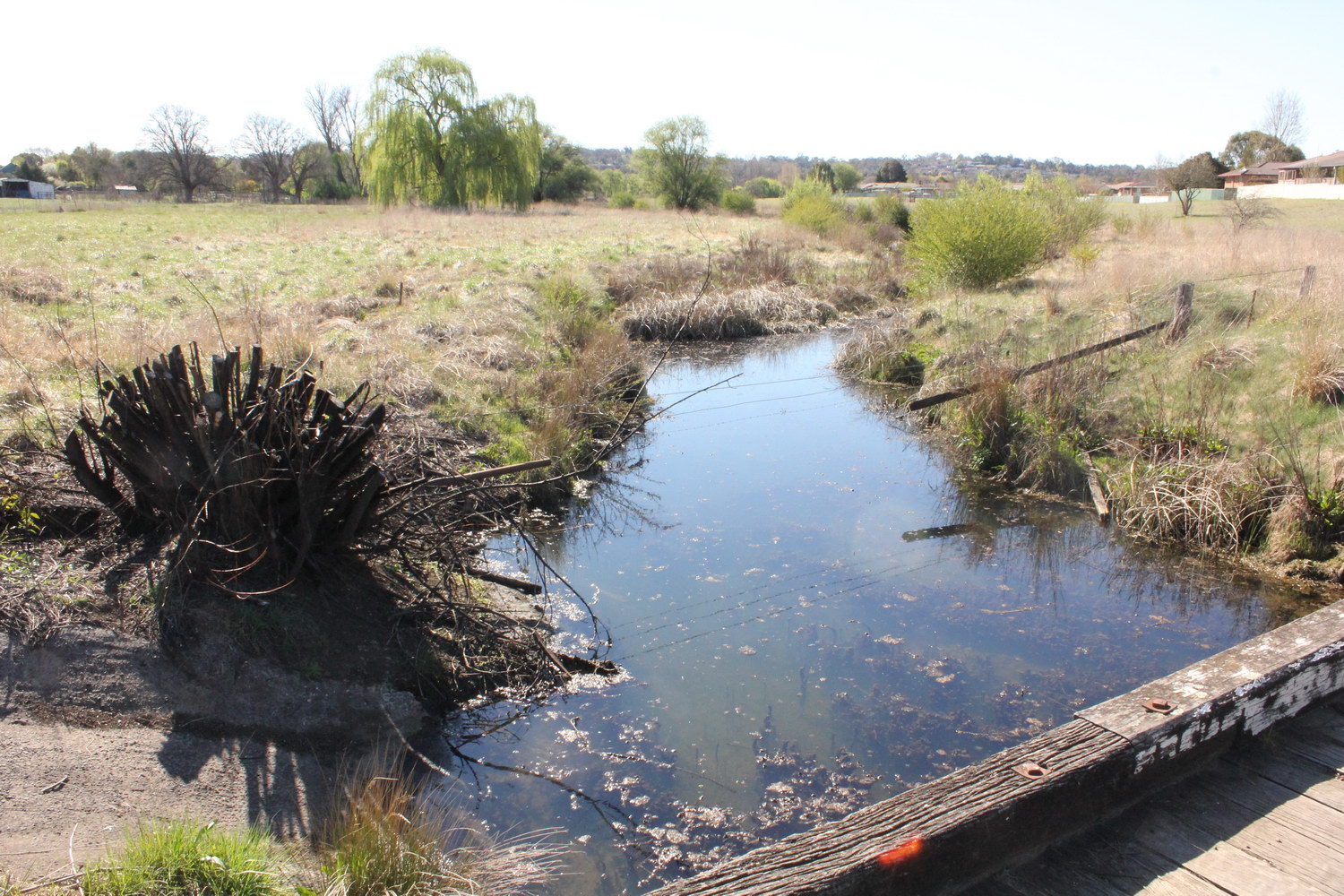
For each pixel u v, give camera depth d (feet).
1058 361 35.37
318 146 266.36
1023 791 8.59
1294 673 10.83
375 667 17.42
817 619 22.34
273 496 17.10
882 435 39.47
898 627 21.91
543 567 25.18
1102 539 27.66
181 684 15.38
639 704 18.37
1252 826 9.31
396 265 68.85
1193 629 21.85
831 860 7.88
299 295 54.13
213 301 49.37
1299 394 31.07
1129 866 8.74
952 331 51.11
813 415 42.98
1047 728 17.51
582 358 42.57
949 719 17.80
